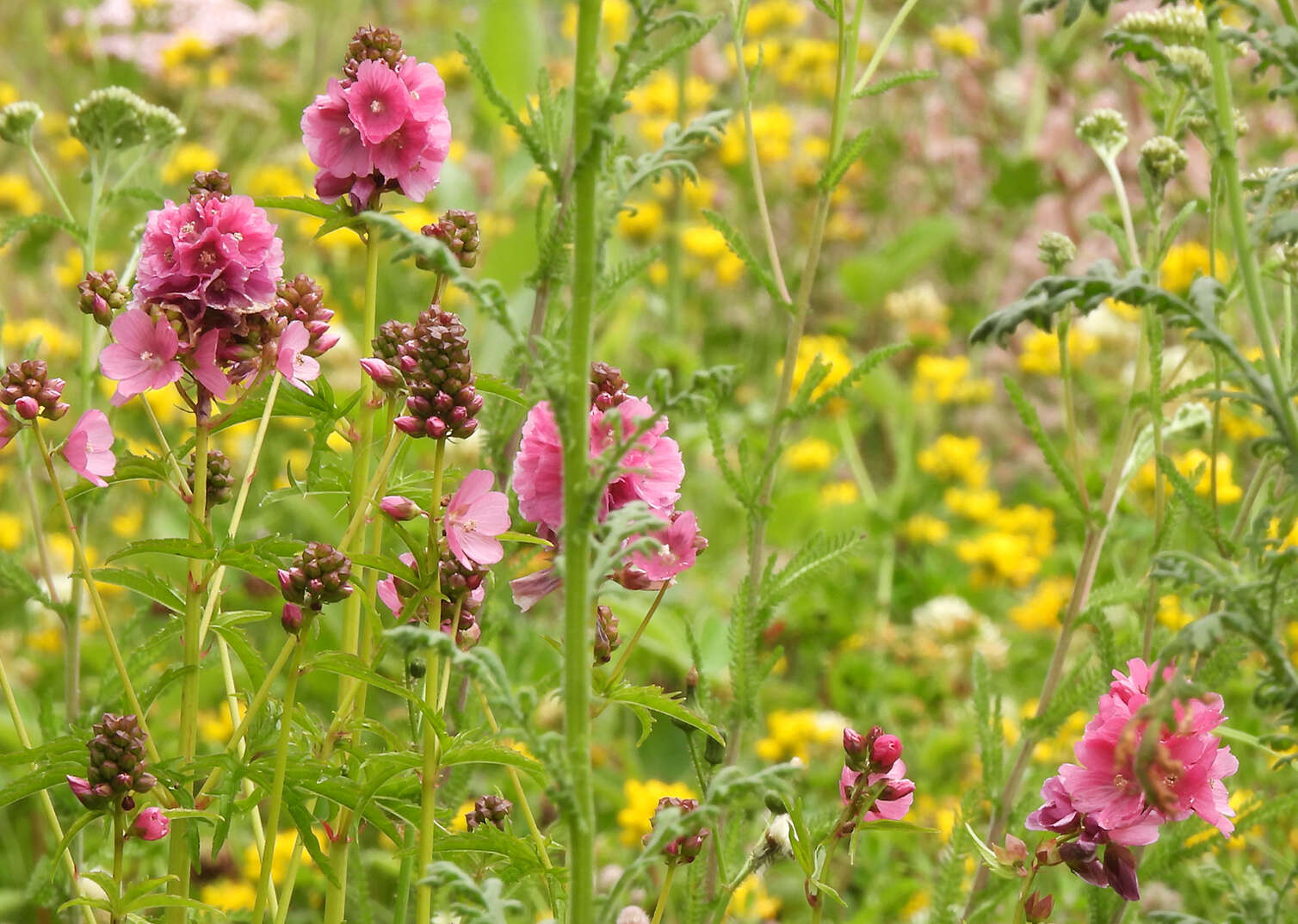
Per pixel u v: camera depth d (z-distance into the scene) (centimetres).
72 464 172
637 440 164
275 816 169
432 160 178
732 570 309
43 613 257
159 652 187
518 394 174
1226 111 167
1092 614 190
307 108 177
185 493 174
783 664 286
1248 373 166
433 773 169
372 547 176
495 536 169
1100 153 198
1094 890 186
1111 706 169
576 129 161
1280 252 190
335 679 230
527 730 159
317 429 176
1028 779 198
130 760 168
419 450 195
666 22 161
